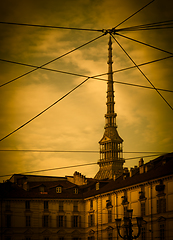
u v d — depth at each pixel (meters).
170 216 86.81
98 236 111.56
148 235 92.38
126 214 101.06
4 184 117.19
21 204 115.12
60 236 116.31
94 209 115.44
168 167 91.50
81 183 149.12
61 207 118.75
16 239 112.38
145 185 95.81
